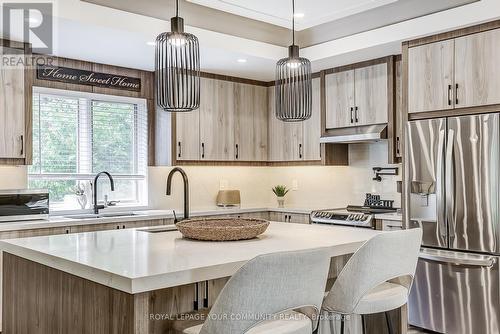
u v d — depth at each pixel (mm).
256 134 5773
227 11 4277
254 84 5762
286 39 4852
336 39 4523
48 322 2135
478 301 3418
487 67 3473
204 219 2797
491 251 3371
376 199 4988
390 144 4473
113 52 4324
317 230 2885
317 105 5250
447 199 3625
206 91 5266
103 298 1773
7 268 2529
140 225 4352
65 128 4609
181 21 2715
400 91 4426
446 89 3723
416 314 3791
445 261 3566
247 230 2406
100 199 4836
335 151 5219
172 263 1821
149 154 5160
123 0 3672
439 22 3709
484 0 3432
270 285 1574
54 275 2098
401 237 2115
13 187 4180
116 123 4980
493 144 3361
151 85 5188
